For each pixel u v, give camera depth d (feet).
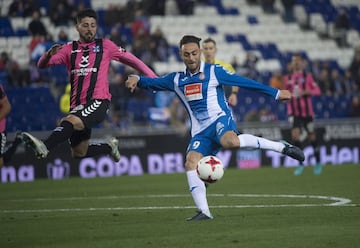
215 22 250.37
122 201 108.17
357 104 210.18
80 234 72.64
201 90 83.35
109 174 170.71
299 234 69.21
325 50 253.44
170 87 85.46
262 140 81.82
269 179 145.18
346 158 189.57
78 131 92.02
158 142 175.32
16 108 190.90
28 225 81.20
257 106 211.41
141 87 86.22
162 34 222.69
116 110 191.42
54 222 83.35
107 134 171.01
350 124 190.29
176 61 223.30
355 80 227.40
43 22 221.46
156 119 193.26
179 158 177.37
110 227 77.46
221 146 83.82
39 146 81.20
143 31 217.56
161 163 175.22
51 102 194.90
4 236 73.00
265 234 69.56
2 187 145.79
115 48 90.84
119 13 226.58
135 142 173.37
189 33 242.58
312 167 178.50
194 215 86.84
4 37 215.31
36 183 153.28
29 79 196.13
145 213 90.68
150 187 134.62
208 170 79.05
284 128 183.83
